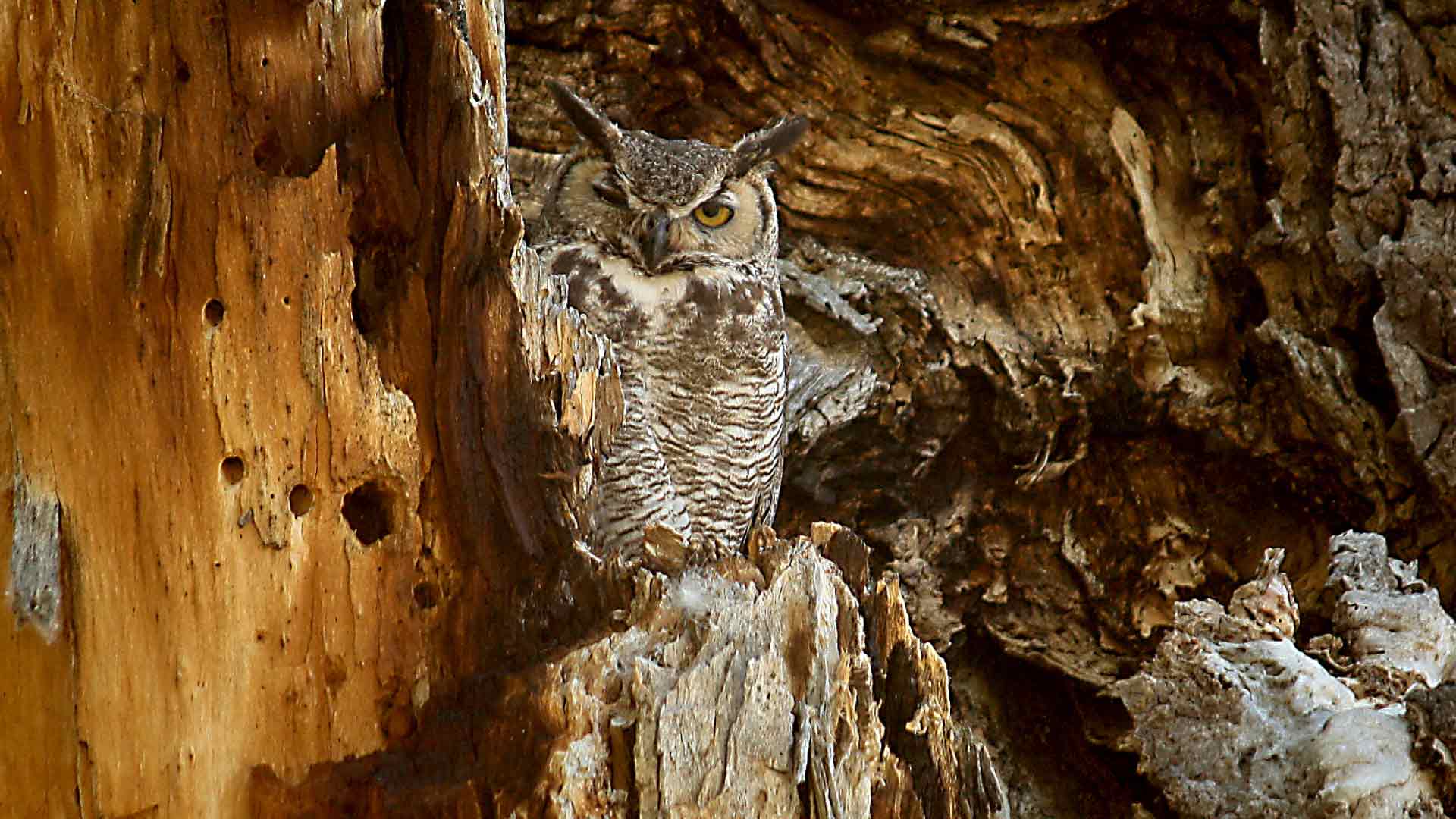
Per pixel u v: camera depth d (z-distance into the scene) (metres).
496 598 10.83
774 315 11.19
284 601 10.80
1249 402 11.43
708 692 10.80
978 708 11.58
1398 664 11.01
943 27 11.45
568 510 10.84
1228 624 11.02
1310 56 11.38
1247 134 11.45
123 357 10.77
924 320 11.49
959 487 11.54
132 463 10.78
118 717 10.78
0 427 10.78
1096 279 11.49
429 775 10.80
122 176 10.77
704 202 11.17
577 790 10.78
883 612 10.90
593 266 11.17
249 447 10.79
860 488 11.52
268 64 10.79
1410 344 11.32
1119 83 11.49
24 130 10.77
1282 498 11.47
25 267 10.77
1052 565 11.53
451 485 10.82
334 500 10.80
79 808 10.78
